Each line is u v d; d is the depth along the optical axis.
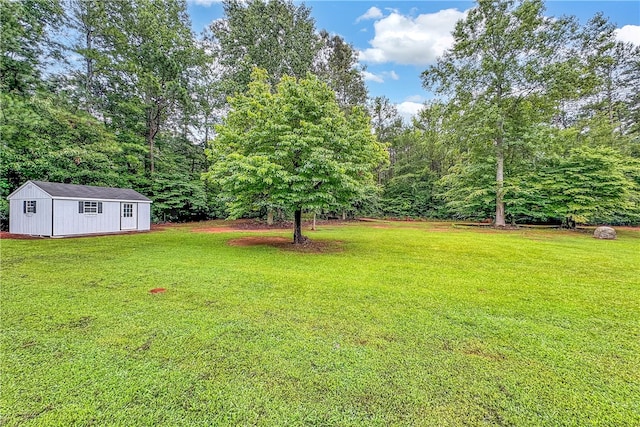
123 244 9.85
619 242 11.66
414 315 3.86
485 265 7.06
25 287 4.83
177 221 22.53
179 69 20.97
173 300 4.30
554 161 17.89
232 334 3.24
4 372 2.48
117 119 19.88
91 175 16.91
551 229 17.73
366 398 2.22
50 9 15.34
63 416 2.00
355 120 10.69
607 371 2.61
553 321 3.71
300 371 2.56
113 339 3.09
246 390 2.30
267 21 20.75
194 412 2.06
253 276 5.73
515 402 2.19
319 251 8.98
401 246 10.20
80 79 17.83
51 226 11.93
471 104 18.55
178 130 25.44
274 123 9.30
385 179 34.16
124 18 19.17
